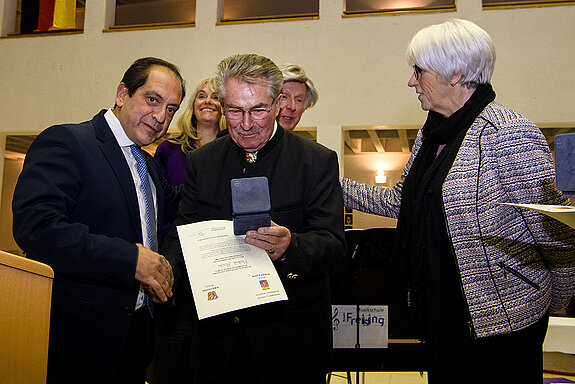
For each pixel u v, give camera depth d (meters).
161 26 6.95
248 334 1.38
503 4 6.12
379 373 3.80
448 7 6.25
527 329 1.30
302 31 6.61
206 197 1.51
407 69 6.31
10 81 7.25
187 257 1.24
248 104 1.37
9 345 1.06
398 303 2.52
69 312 1.33
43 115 7.11
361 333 2.53
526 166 1.27
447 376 1.37
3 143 7.37
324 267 1.36
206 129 2.36
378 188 1.99
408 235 1.55
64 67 7.14
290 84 2.27
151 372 1.97
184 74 6.84
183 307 1.86
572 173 0.80
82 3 8.87
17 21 8.51
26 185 1.29
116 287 1.36
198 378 1.43
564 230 1.22
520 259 1.29
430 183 1.43
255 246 1.27
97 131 1.46
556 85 5.95
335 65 6.47
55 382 1.30
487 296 1.28
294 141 1.54
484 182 1.31
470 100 1.43
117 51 7.03
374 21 6.44
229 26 6.80
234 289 1.18
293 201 1.44
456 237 1.32
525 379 1.29
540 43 6.02
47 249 1.21
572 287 1.33
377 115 6.30
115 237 1.35
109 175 1.41
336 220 1.42
